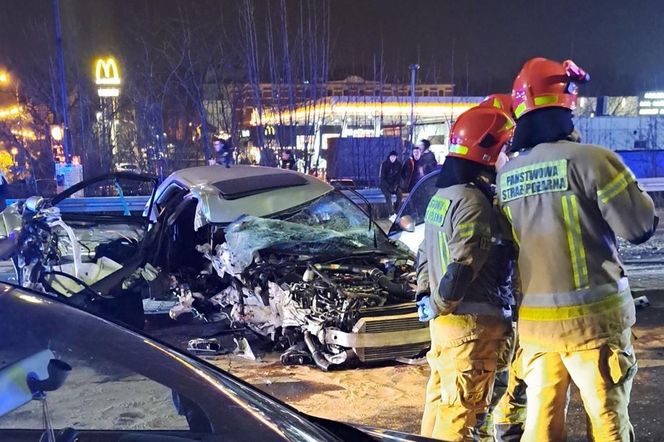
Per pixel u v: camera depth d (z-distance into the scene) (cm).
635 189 260
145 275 654
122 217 740
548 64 279
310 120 2217
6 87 2448
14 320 210
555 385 281
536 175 274
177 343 623
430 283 315
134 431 198
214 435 198
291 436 202
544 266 272
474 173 302
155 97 2361
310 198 680
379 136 2142
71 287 640
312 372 528
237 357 574
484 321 302
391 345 511
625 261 992
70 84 2314
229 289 628
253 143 2334
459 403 306
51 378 196
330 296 530
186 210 703
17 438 178
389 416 437
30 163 2423
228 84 2353
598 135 2647
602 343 264
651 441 384
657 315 664
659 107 3142
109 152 2309
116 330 229
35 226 624
